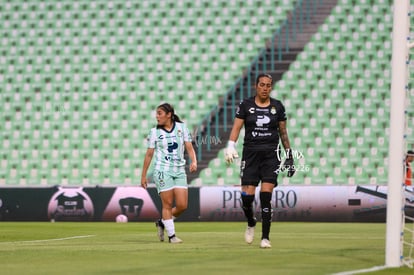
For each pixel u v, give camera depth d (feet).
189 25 331.77
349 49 319.06
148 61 325.62
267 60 323.98
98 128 312.71
